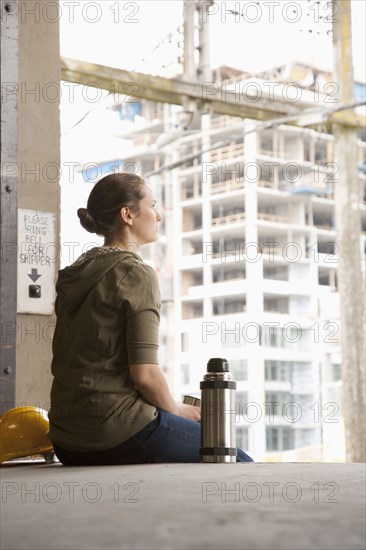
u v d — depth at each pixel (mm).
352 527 1199
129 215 2652
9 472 2412
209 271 29891
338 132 10289
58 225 3531
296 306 28688
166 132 19469
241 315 28594
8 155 3381
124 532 1194
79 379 2484
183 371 28297
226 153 28422
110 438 2461
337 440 24109
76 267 2566
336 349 26328
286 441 24953
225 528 1203
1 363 3297
